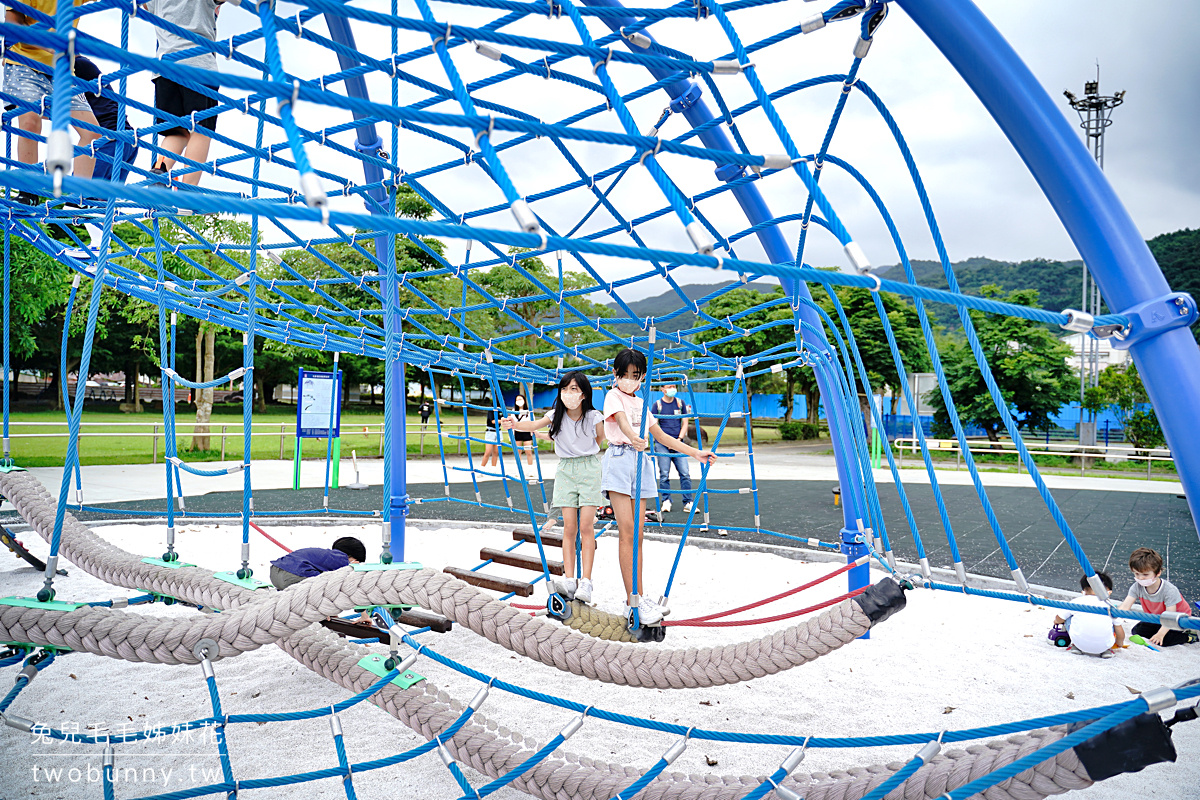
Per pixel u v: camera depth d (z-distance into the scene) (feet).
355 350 22.54
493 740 9.70
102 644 8.52
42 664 8.98
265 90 5.00
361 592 8.63
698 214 12.70
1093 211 6.40
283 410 171.22
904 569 23.80
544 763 9.56
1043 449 86.43
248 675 14.55
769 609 20.01
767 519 36.22
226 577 11.69
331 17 15.78
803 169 6.62
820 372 18.33
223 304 19.20
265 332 20.90
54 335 111.45
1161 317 5.97
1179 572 25.17
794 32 8.15
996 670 15.29
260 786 8.35
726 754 11.42
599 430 14.90
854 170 10.12
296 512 34.53
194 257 47.37
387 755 11.21
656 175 6.26
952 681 14.65
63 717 12.37
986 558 26.81
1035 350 103.14
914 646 16.87
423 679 10.54
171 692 13.58
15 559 23.57
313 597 8.63
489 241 4.97
